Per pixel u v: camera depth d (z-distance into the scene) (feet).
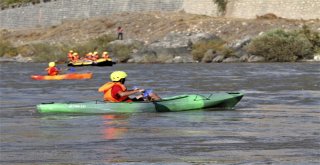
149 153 128.06
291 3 629.51
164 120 179.11
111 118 185.16
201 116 187.32
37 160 122.31
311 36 556.10
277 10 636.48
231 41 581.94
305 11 617.21
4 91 302.45
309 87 296.30
